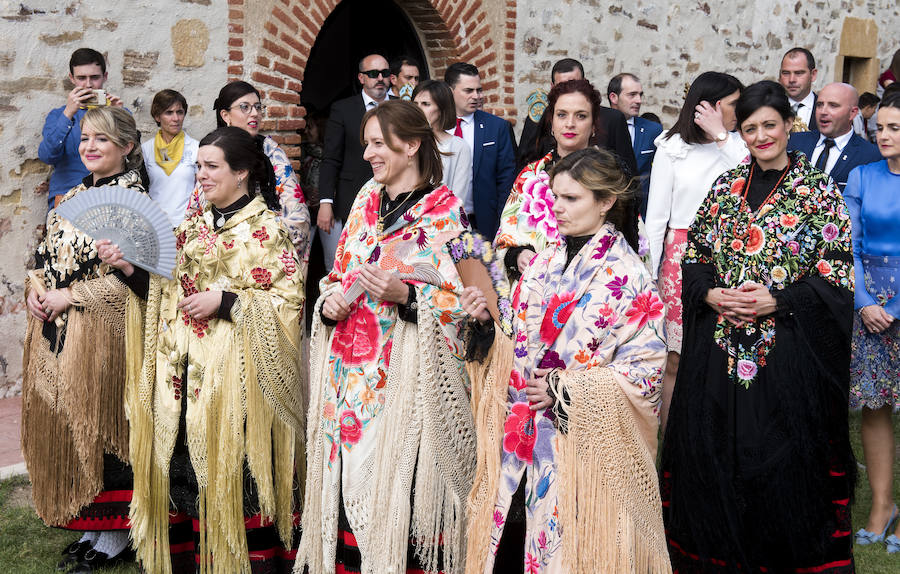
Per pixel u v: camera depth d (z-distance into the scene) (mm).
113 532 4242
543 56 9375
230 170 3795
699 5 10617
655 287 3143
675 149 4781
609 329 3100
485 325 3348
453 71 6477
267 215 3865
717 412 3598
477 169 6461
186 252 3887
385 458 3402
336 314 3479
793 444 3469
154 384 3971
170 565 3998
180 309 3902
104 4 6645
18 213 6375
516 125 9227
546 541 3102
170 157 6172
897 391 4418
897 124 4285
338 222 6879
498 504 3236
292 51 7664
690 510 3633
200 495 3795
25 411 4172
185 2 7043
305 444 3955
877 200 4430
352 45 8633
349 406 3480
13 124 6293
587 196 3100
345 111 6797
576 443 3041
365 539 3408
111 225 3900
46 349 4113
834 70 12164
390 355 3438
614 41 9930
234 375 3764
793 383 3479
